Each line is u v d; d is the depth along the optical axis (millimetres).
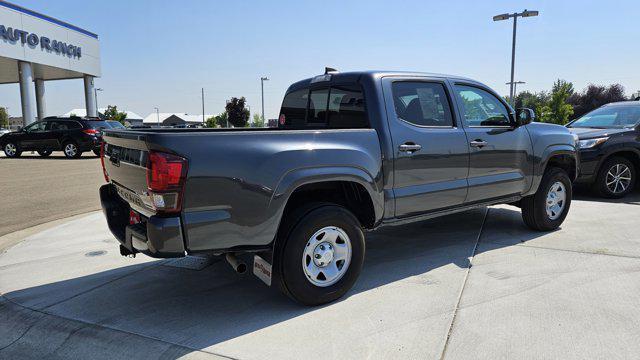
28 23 24266
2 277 4430
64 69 27547
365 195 3854
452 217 6492
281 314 3465
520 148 5074
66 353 3045
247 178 3168
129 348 3039
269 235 3312
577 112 72312
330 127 4523
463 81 4762
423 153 4184
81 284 4199
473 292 3744
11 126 105125
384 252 4918
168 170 2936
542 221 5449
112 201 4066
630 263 4336
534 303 3500
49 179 11836
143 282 4219
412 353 2846
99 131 18891
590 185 7852
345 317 3371
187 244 3055
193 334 3180
